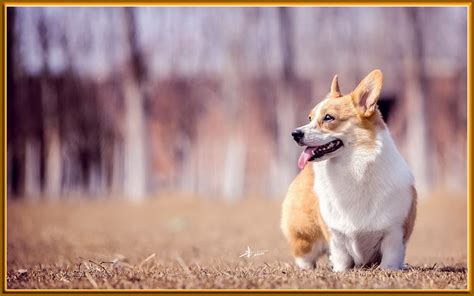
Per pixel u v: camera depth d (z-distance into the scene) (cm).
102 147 2734
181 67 2567
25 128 2491
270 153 2795
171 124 3034
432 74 2747
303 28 2380
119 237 1221
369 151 532
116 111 2609
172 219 1639
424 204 1891
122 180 2848
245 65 2411
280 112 2448
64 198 2538
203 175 3219
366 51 2392
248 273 532
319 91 2516
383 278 491
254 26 2322
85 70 2411
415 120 2334
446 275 518
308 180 604
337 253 566
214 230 1374
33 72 2350
